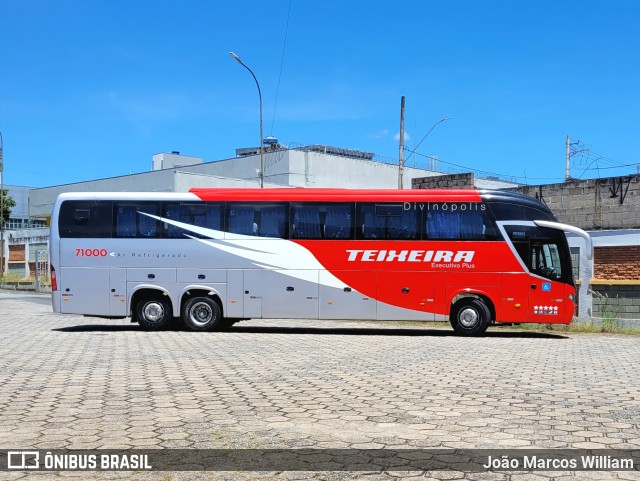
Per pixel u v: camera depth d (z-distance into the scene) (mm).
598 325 21828
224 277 18125
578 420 7016
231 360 11891
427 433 6387
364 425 6695
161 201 18391
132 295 18203
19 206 84938
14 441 6000
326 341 16078
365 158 58469
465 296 17656
